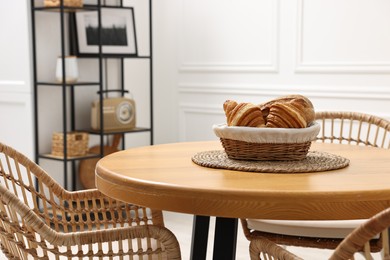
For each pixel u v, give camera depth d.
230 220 2.05
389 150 2.49
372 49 4.19
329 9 4.38
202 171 1.99
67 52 4.71
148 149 2.53
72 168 4.76
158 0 5.34
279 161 2.11
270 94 4.73
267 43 4.75
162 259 1.91
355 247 1.35
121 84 5.06
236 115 2.10
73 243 1.78
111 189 1.96
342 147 2.58
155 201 1.79
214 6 5.06
